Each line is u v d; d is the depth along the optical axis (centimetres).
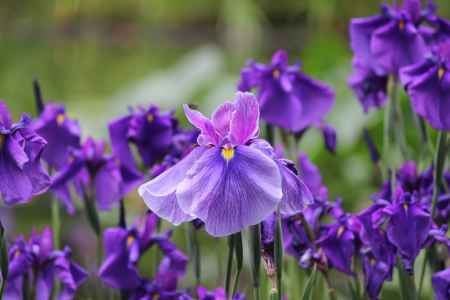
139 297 171
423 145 191
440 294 159
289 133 195
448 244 158
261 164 135
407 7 189
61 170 185
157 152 184
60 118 188
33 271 170
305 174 190
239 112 138
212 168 136
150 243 172
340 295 209
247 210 135
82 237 320
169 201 138
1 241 147
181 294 170
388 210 157
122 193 186
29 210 389
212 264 295
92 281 224
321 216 172
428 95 170
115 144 184
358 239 164
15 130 145
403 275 159
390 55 187
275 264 142
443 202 171
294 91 190
